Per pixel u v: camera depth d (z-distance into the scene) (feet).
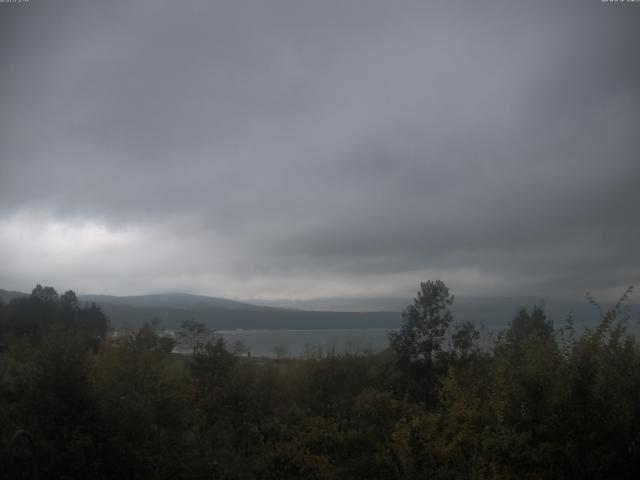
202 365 61.62
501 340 39.04
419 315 60.85
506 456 27.99
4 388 36.11
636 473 27.84
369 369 66.13
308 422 48.47
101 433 31.96
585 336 31.50
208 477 39.52
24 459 27.99
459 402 31.24
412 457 33.86
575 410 27.89
